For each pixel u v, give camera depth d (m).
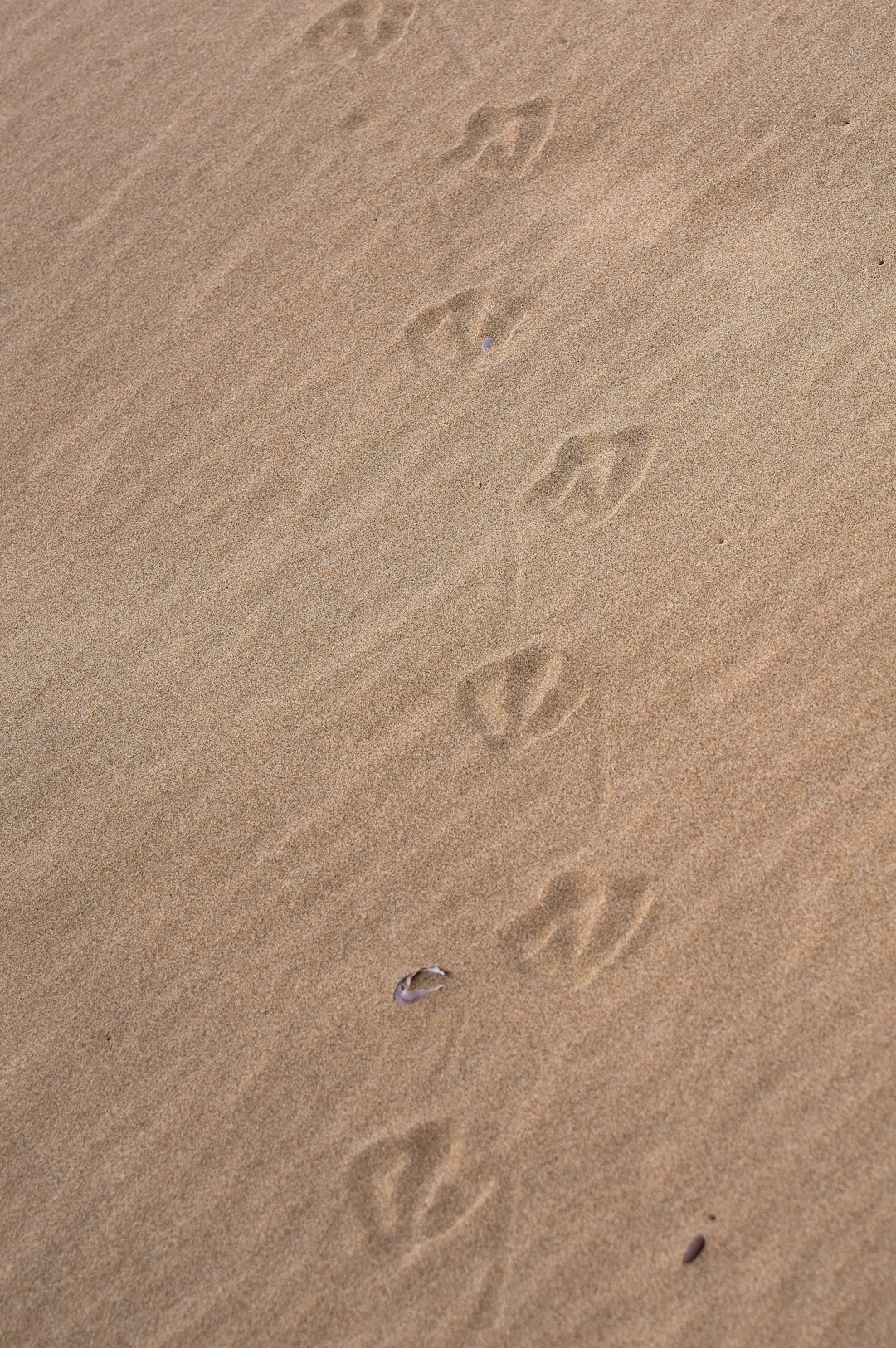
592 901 2.21
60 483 2.99
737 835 2.23
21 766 2.58
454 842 2.32
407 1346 1.89
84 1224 2.06
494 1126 2.04
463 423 2.88
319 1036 2.16
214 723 2.55
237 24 3.89
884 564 2.47
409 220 3.29
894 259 2.90
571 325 2.98
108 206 3.51
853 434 2.65
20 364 3.23
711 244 3.05
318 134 3.53
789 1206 1.89
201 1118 2.12
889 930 2.09
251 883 2.34
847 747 2.28
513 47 3.60
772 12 3.50
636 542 2.61
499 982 2.16
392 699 2.51
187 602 2.74
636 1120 2.00
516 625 2.56
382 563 2.71
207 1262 2.00
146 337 3.21
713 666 2.42
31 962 2.33
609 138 3.33
